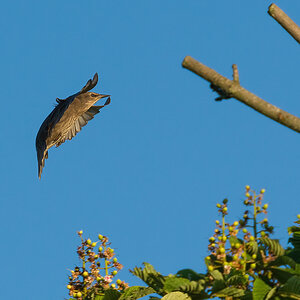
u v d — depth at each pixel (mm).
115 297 11688
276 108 6801
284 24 8430
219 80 6723
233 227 10992
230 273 10469
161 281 10461
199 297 10344
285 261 10367
